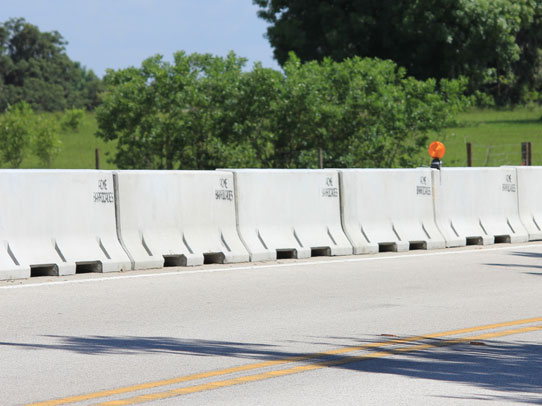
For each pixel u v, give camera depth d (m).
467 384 14.58
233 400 13.41
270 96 60.00
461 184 38.72
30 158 94.50
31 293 23.61
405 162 62.66
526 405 13.29
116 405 13.12
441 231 37.38
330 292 24.58
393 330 19.27
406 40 137.00
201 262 29.92
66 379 14.66
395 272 29.03
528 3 143.50
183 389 14.08
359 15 134.38
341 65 63.00
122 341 17.73
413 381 14.74
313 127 60.69
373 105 60.94
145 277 26.91
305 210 33.31
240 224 31.52
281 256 32.84
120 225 28.52
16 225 26.25
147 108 60.16
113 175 28.61
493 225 39.66
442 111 63.66
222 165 59.25
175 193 29.89
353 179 34.88
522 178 41.38
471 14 133.25
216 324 19.67
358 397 13.64
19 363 15.77
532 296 24.23
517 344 18.00
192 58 61.50
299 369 15.53
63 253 26.95
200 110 60.44
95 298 22.95
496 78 153.38
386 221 35.69
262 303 22.59
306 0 136.75
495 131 116.75
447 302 23.12
